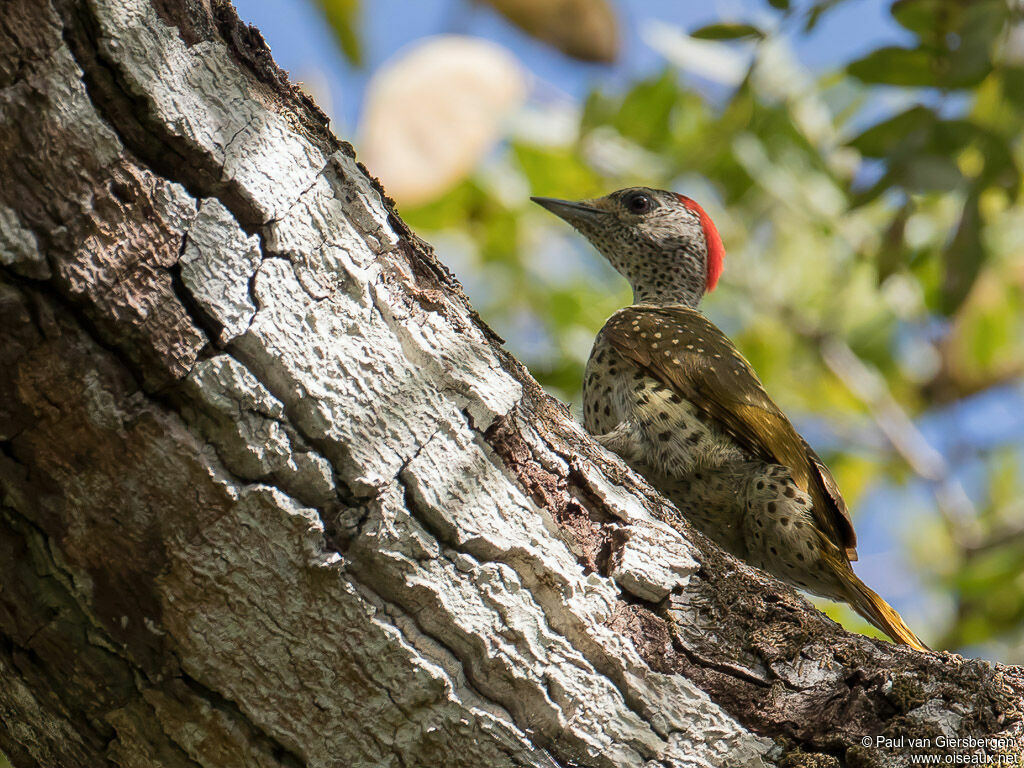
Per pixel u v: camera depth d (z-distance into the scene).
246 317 5.16
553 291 15.65
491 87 13.97
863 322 16.47
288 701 5.39
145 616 5.29
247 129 5.23
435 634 5.49
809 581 9.96
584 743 5.65
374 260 5.54
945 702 5.96
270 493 5.20
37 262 4.80
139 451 5.07
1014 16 9.98
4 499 5.12
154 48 4.95
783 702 5.93
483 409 5.70
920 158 9.84
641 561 6.03
